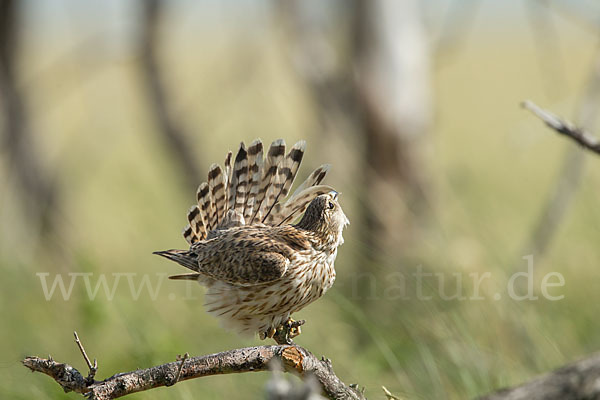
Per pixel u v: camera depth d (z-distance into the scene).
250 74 21.83
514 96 52.78
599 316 13.52
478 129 38.84
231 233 10.91
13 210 22.38
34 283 16.84
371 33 19.64
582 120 13.55
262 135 23.19
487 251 14.66
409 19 20.02
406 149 19.48
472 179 18.06
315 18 19.83
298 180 19.22
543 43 14.30
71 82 24.75
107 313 14.30
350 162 18.98
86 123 26.06
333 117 19.41
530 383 5.25
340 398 7.37
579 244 15.86
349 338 13.77
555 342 12.55
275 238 10.80
